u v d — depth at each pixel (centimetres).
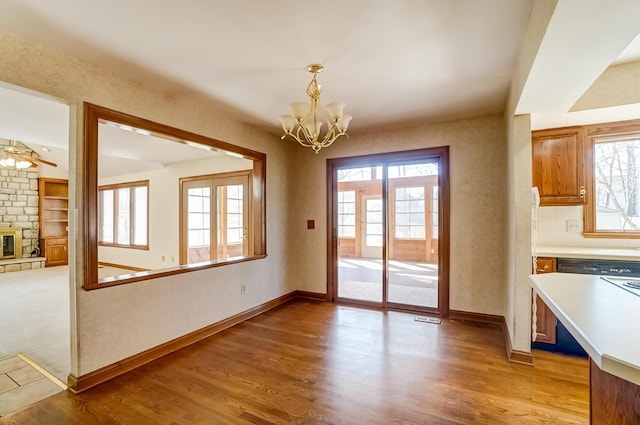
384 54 222
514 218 266
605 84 259
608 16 134
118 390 224
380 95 297
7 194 758
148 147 481
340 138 447
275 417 193
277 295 439
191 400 211
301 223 478
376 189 509
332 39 203
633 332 98
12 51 192
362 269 532
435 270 462
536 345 290
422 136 392
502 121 350
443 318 377
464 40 204
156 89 278
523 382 230
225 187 555
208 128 331
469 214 367
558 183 313
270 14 176
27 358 273
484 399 209
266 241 419
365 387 225
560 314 120
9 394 219
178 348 294
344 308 422
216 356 278
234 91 286
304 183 475
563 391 218
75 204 223
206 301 327
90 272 229
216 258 567
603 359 82
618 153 314
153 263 662
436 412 196
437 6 169
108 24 185
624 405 115
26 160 698
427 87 279
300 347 295
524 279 262
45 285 562
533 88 210
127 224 724
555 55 167
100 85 237
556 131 313
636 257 258
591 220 319
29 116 336
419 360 267
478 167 363
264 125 393
